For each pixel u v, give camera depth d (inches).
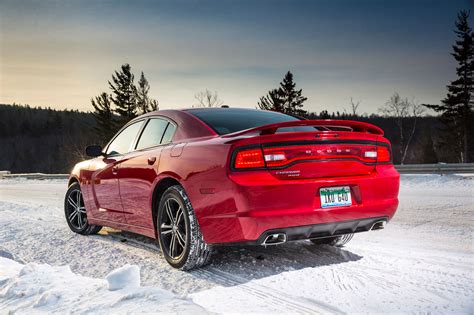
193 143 136.1
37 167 3590.1
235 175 117.4
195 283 121.4
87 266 147.3
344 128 154.2
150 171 148.3
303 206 119.6
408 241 176.2
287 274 126.6
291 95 1485.0
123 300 90.4
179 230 136.8
